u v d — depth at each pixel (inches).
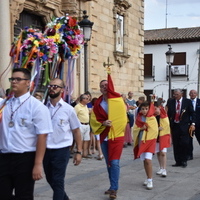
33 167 140.6
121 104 221.9
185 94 1272.1
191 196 225.1
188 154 360.2
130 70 715.4
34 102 142.0
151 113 244.1
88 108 395.9
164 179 272.5
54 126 177.6
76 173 292.5
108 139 219.0
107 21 623.2
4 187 140.7
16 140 139.0
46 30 203.2
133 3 720.3
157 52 1304.1
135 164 337.4
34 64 187.0
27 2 444.5
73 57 214.2
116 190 215.9
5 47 378.0
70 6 501.7
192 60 1259.8
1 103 146.3
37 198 214.2
